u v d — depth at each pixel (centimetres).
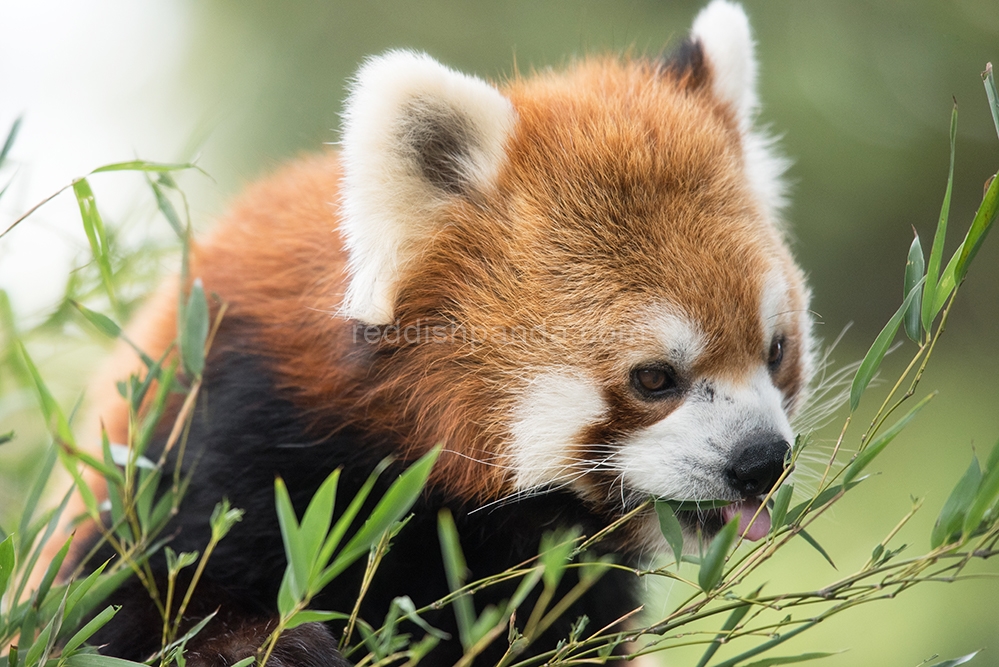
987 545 301
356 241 305
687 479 306
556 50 523
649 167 308
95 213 305
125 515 302
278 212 312
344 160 306
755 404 306
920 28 523
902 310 301
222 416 308
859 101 520
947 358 531
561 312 307
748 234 308
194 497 308
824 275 530
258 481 308
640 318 306
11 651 299
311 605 308
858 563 395
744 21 315
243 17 628
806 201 525
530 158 309
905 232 533
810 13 527
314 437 308
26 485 316
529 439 307
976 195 532
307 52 600
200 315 303
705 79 314
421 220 307
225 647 305
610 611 314
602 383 306
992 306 549
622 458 307
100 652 305
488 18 550
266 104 596
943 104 522
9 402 312
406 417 307
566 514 309
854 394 302
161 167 304
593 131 309
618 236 307
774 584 390
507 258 307
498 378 307
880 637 382
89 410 316
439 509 308
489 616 297
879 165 521
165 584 306
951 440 473
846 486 301
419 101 307
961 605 392
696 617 300
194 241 312
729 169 310
